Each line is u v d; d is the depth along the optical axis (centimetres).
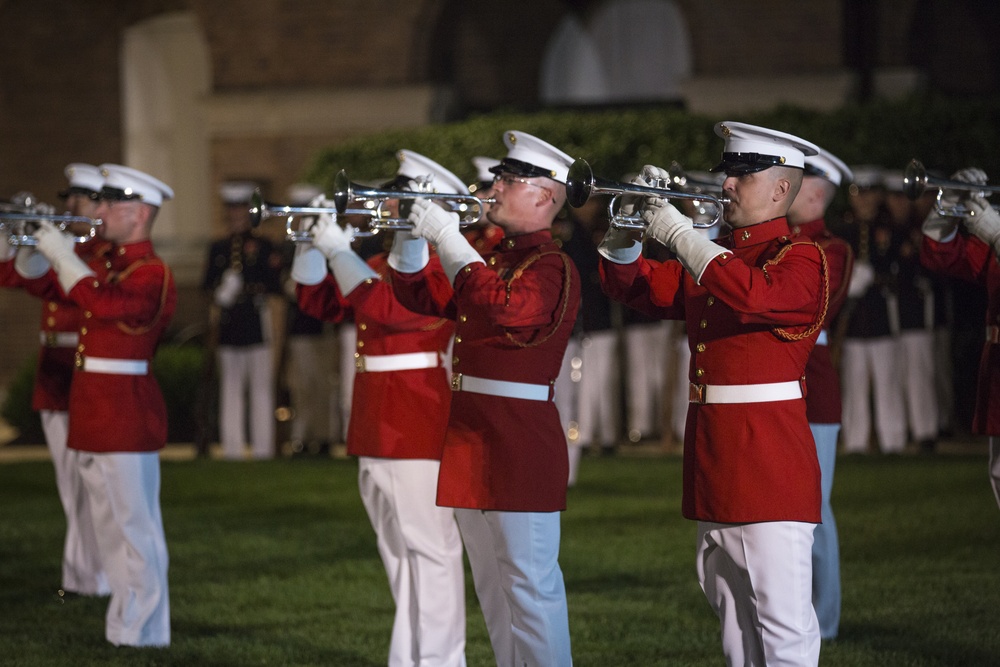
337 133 4638
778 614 1235
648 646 1691
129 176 1752
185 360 4147
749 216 1291
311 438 3641
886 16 4247
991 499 2567
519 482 1320
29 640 1739
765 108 4216
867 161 3841
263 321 3503
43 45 5259
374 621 1834
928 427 3397
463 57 5156
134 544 1711
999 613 1798
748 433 1244
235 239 3525
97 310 1681
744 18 4281
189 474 3114
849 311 3303
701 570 1309
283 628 1800
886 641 1683
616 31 5116
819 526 1692
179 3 5281
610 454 3444
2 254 2008
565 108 4947
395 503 1521
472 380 1345
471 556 1378
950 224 1633
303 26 4694
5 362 5122
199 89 5350
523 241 1361
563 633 1352
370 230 1577
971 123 3800
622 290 1362
